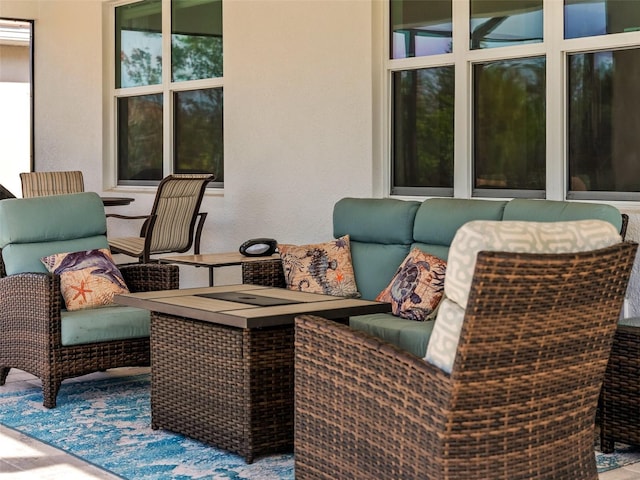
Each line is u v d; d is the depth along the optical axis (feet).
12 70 44.39
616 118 16.33
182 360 13.32
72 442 13.37
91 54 28.30
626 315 15.58
